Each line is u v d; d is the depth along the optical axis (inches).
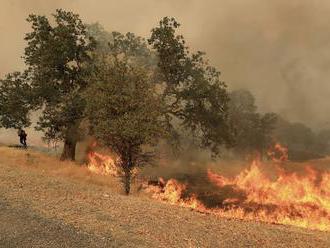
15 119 1227.2
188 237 458.0
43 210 513.7
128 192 797.9
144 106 811.4
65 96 1154.7
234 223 534.9
